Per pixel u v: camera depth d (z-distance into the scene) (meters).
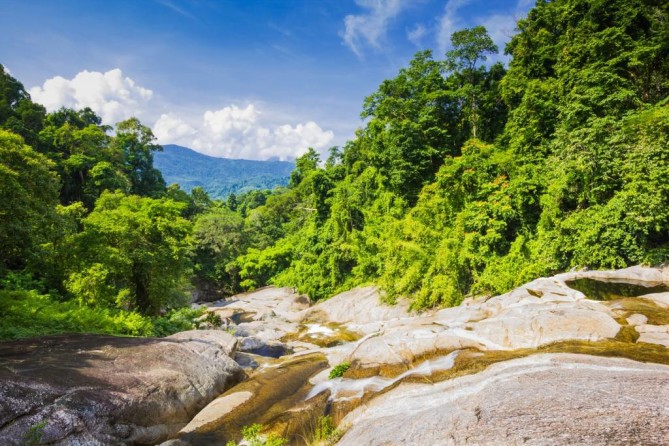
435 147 36.69
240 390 10.23
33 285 18.52
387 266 25.53
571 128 24.44
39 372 7.52
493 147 29.97
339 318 27.02
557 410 3.85
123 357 9.48
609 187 19.41
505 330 9.28
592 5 28.62
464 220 24.44
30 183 14.65
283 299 40.62
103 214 20.72
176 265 22.31
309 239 41.16
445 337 9.73
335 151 58.47
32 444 5.73
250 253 54.09
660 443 2.76
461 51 38.06
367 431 5.34
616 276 17.25
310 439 6.92
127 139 62.62
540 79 32.81
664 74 26.17
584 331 8.44
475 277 22.55
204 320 22.19
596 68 26.16
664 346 7.33
